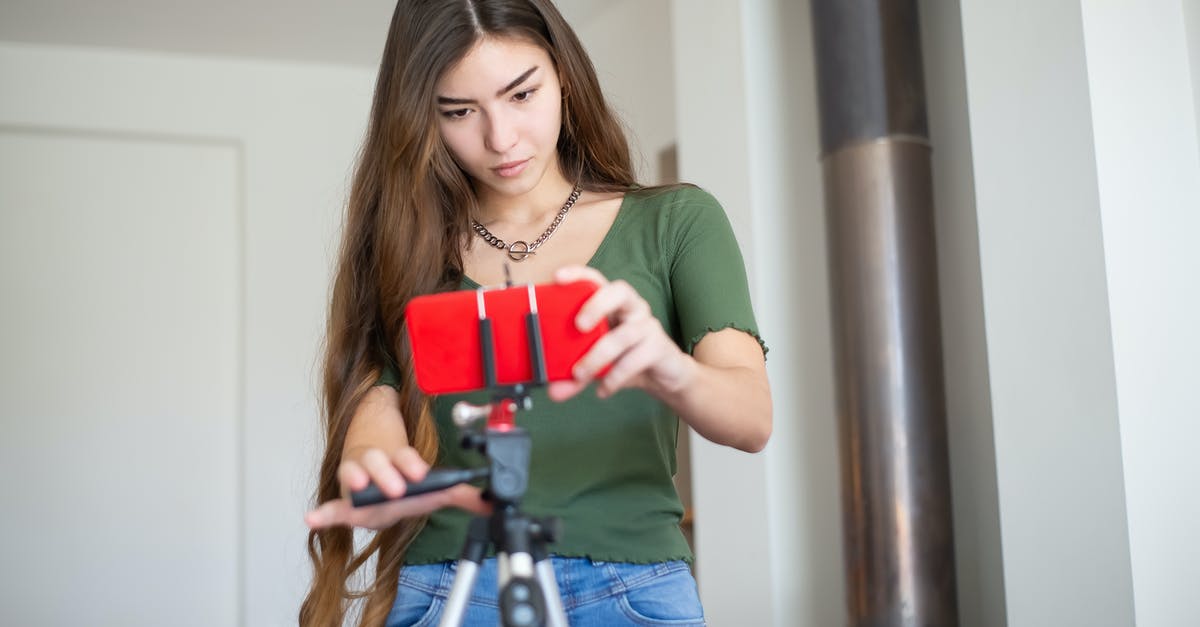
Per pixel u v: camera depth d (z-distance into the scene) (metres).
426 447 1.17
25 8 3.63
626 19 3.77
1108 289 1.97
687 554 1.15
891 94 2.31
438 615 1.12
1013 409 2.13
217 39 3.94
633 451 1.14
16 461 3.79
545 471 1.13
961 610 2.57
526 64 1.16
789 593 2.73
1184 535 2.00
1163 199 2.07
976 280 2.56
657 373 0.90
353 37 3.98
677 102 3.04
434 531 1.15
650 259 1.18
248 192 4.07
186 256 4.04
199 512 3.95
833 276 2.35
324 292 4.09
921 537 2.22
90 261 3.93
